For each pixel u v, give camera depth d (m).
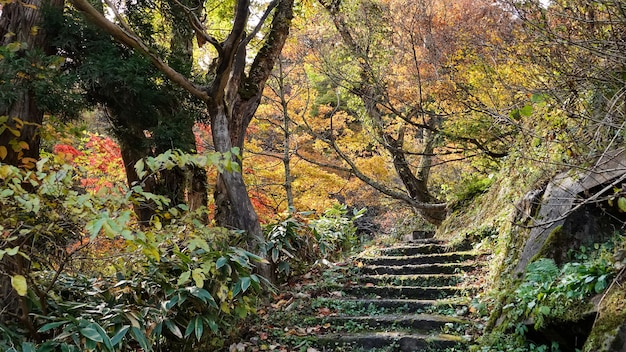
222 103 6.21
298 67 10.59
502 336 4.10
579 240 4.19
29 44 4.96
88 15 4.81
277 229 6.53
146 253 3.02
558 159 4.78
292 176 10.64
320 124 11.73
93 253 3.70
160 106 6.29
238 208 6.11
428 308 5.30
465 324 4.75
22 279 2.53
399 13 9.13
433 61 8.17
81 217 2.93
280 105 10.70
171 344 4.14
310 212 7.16
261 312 5.32
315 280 6.35
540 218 4.64
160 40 7.52
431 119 10.52
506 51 5.10
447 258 6.77
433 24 8.55
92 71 5.21
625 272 3.31
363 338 4.65
